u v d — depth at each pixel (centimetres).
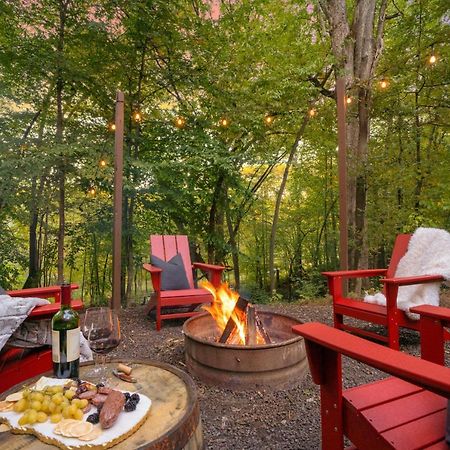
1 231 485
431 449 92
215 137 558
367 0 524
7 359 161
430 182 551
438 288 247
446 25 514
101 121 516
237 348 200
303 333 114
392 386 121
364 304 260
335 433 112
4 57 429
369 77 509
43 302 163
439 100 541
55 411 89
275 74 514
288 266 809
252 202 636
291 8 584
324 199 771
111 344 124
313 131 610
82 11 442
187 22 503
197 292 326
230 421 172
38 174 406
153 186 490
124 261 519
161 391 108
